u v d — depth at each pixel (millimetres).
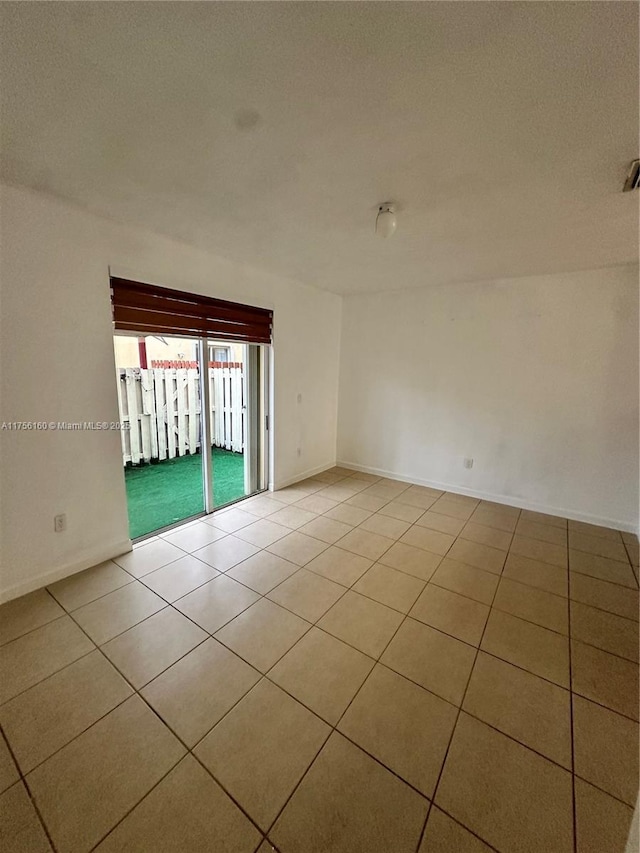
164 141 1523
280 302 3812
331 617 2131
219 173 1777
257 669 1756
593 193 1870
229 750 1389
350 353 4871
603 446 3369
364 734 1464
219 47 1065
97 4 941
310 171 1739
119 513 2680
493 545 3037
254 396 4020
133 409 4992
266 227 2439
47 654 1805
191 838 1135
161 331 2766
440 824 1185
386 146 1532
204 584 2406
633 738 1474
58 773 1296
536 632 2053
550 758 1392
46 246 2102
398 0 908
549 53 1051
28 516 2215
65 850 1098
